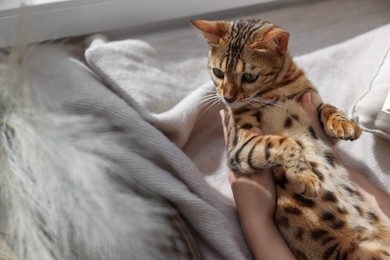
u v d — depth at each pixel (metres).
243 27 0.71
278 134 0.72
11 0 0.72
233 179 0.72
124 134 0.66
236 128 0.73
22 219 0.50
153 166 0.65
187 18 0.95
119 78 0.77
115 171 0.58
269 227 0.69
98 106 0.68
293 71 0.74
